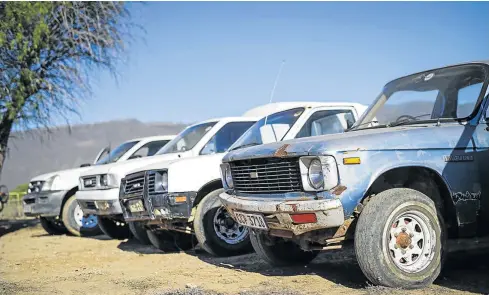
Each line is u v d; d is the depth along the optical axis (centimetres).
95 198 905
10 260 752
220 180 677
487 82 507
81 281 550
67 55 1405
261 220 471
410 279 429
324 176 426
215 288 480
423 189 483
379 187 471
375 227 421
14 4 1212
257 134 681
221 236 666
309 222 430
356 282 485
